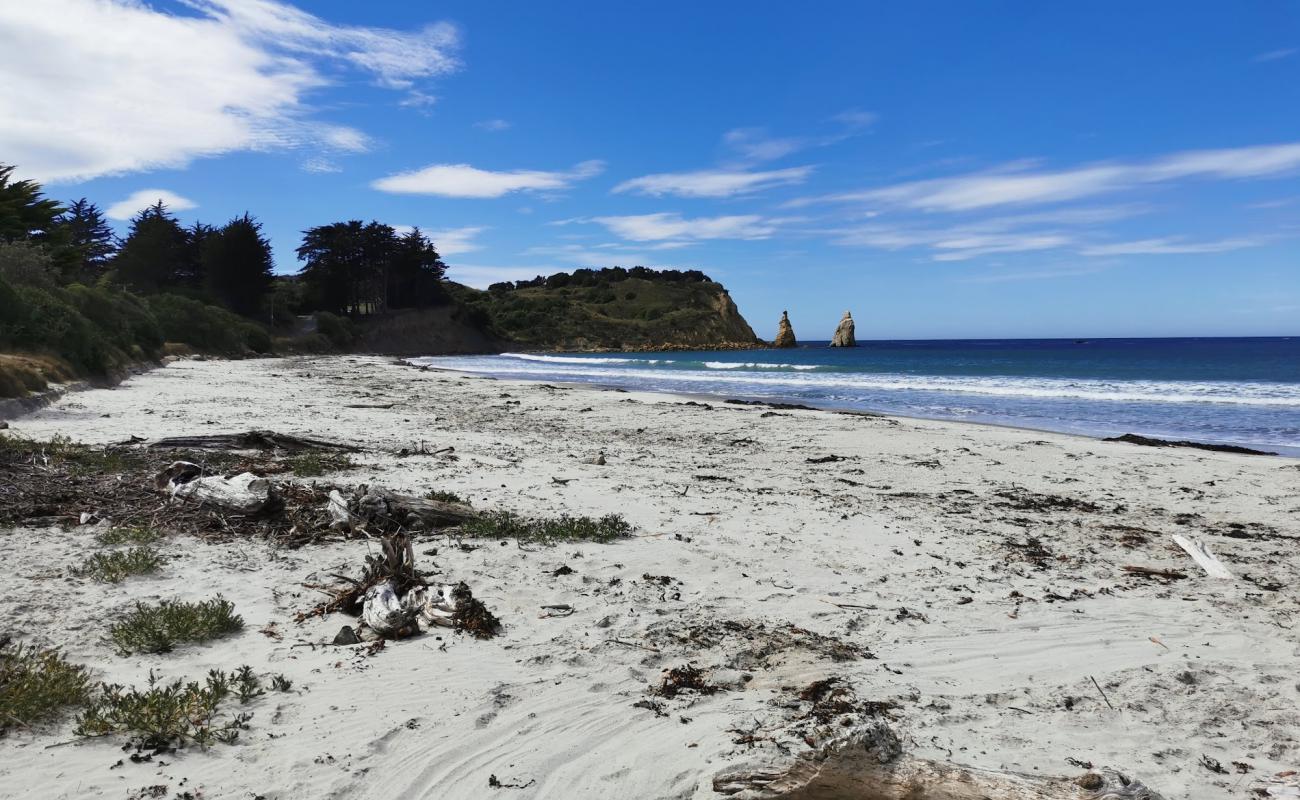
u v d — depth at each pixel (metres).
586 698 4.24
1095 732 4.00
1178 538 8.19
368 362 61.47
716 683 4.49
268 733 3.76
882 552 7.59
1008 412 25.03
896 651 5.07
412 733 3.80
